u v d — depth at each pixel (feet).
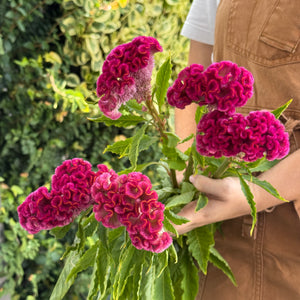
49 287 7.42
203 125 2.12
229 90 2.04
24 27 6.22
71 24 6.47
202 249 2.72
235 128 2.02
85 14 6.43
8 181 6.57
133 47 2.12
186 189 2.71
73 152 7.30
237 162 2.42
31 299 7.03
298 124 2.78
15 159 6.59
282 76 2.84
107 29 6.72
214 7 3.60
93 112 7.09
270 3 2.89
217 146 2.07
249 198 2.28
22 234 6.67
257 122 2.03
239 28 3.06
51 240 7.22
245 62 3.05
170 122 7.54
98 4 6.42
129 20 7.01
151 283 2.60
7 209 6.53
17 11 6.01
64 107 6.50
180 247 2.97
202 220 2.60
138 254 2.44
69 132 7.07
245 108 3.09
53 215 2.09
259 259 3.00
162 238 2.00
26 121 6.48
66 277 2.84
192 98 2.10
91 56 6.73
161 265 2.42
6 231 6.56
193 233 2.78
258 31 2.93
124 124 2.68
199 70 2.10
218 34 3.28
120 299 2.64
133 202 1.95
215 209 2.56
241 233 3.07
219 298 3.16
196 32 3.75
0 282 6.46
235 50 3.10
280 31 2.82
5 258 6.46
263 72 2.93
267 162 2.66
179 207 2.68
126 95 2.17
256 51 2.95
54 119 6.84
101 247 2.45
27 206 2.11
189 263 2.90
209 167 2.75
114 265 2.61
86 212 2.33
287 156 2.67
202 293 3.27
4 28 5.97
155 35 7.55
